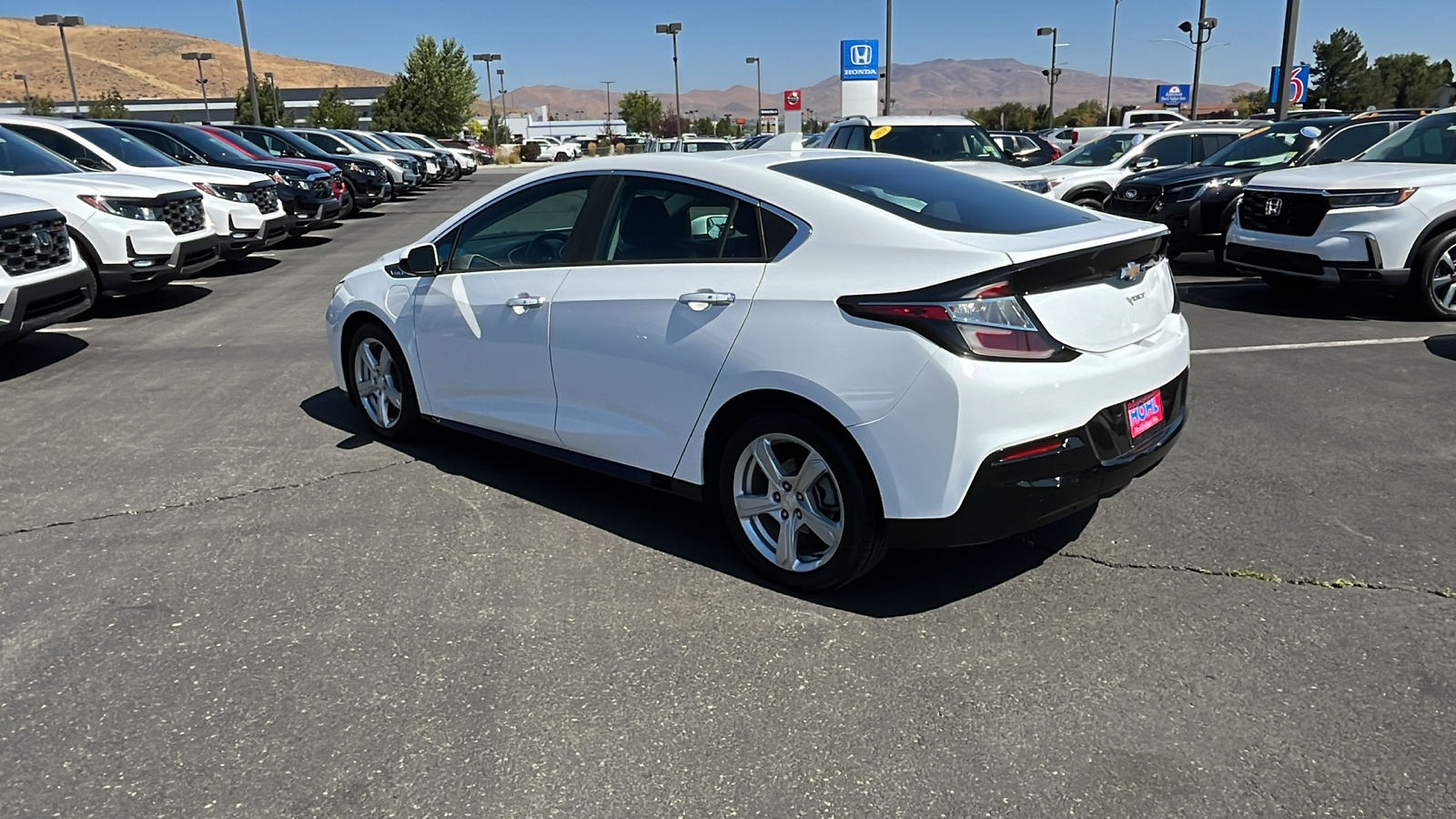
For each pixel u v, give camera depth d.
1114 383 3.31
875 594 3.56
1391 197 7.64
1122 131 14.38
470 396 4.68
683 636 3.29
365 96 109.31
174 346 7.94
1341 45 71.25
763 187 3.62
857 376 3.16
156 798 2.53
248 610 3.50
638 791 2.53
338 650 3.23
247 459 5.12
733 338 3.47
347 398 6.28
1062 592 3.54
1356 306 8.73
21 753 2.72
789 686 2.99
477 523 4.25
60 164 10.07
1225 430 5.29
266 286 11.26
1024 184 10.08
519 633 3.33
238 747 2.73
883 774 2.57
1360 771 2.54
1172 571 3.69
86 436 5.56
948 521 3.16
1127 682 2.97
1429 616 3.30
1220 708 2.82
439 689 3.00
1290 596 3.46
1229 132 13.27
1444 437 5.11
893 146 12.12
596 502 4.49
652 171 3.98
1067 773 2.56
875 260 3.26
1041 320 3.14
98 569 3.85
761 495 3.61
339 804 2.50
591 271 4.05
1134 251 3.44
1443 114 8.75
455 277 4.67
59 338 8.32
